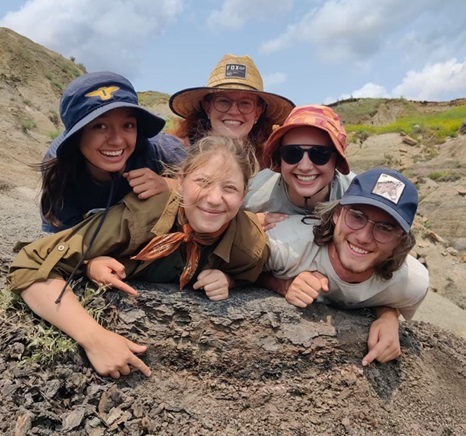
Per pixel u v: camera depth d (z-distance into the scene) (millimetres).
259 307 1109
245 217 1120
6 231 1802
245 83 1514
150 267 1096
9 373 901
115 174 1133
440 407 1221
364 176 1072
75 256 1009
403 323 1459
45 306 963
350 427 1056
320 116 1192
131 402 930
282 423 1020
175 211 1050
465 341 1519
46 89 9766
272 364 1076
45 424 841
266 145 1265
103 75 1073
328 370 1121
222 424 976
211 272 1078
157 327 1042
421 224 6426
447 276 4988
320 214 1129
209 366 1048
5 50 9781
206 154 1001
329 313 1190
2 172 4410
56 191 1171
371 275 1144
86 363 962
